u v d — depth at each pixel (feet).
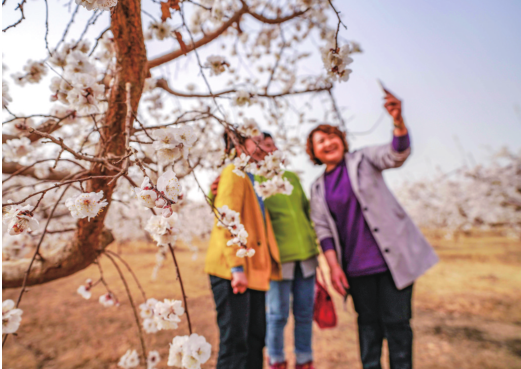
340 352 9.16
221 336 4.50
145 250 34.63
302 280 6.11
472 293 15.30
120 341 9.20
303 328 5.98
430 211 44.98
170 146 2.44
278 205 5.99
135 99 3.89
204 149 7.57
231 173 4.94
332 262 5.98
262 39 8.65
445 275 19.69
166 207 2.04
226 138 5.19
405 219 5.73
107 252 4.98
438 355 8.56
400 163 5.56
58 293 15.03
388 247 5.36
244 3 5.85
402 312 5.16
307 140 7.06
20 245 4.78
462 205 37.37
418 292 15.93
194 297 15.26
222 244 4.49
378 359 5.37
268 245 5.24
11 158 4.76
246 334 4.46
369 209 5.64
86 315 11.67
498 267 21.81
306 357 5.82
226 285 4.54
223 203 4.65
